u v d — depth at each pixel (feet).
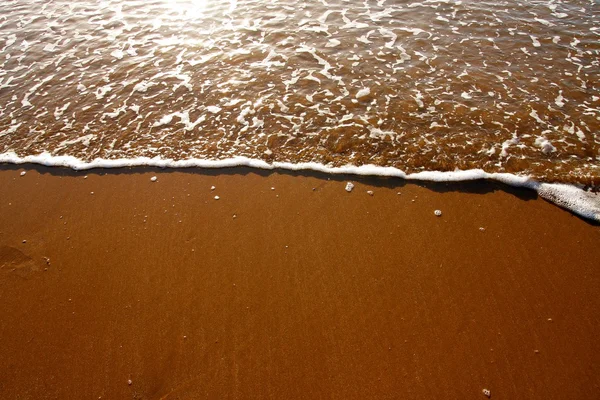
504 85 21.04
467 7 28.19
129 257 14.47
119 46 26.08
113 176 17.61
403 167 17.13
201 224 15.37
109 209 16.21
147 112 20.86
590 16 26.58
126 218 15.80
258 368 11.51
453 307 12.61
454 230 14.74
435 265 13.71
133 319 12.76
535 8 27.73
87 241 15.11
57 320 12.92
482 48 23.97
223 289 13.37
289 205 15.90
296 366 11.51
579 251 13.87
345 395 10.96
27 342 12.46
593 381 10.97
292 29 26.78
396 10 28.40
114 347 12.15
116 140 19.35
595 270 13.30
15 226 15.83
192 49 25.39
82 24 28.71
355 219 15.28
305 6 29.50
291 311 12.71
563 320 12.18
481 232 14.62
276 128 19.39
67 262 14.48
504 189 16.07
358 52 24.21
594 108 19.34
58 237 15.31
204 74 23.17
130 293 13.44
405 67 22.72
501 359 11.44
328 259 14.05
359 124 19.27
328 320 12.46
